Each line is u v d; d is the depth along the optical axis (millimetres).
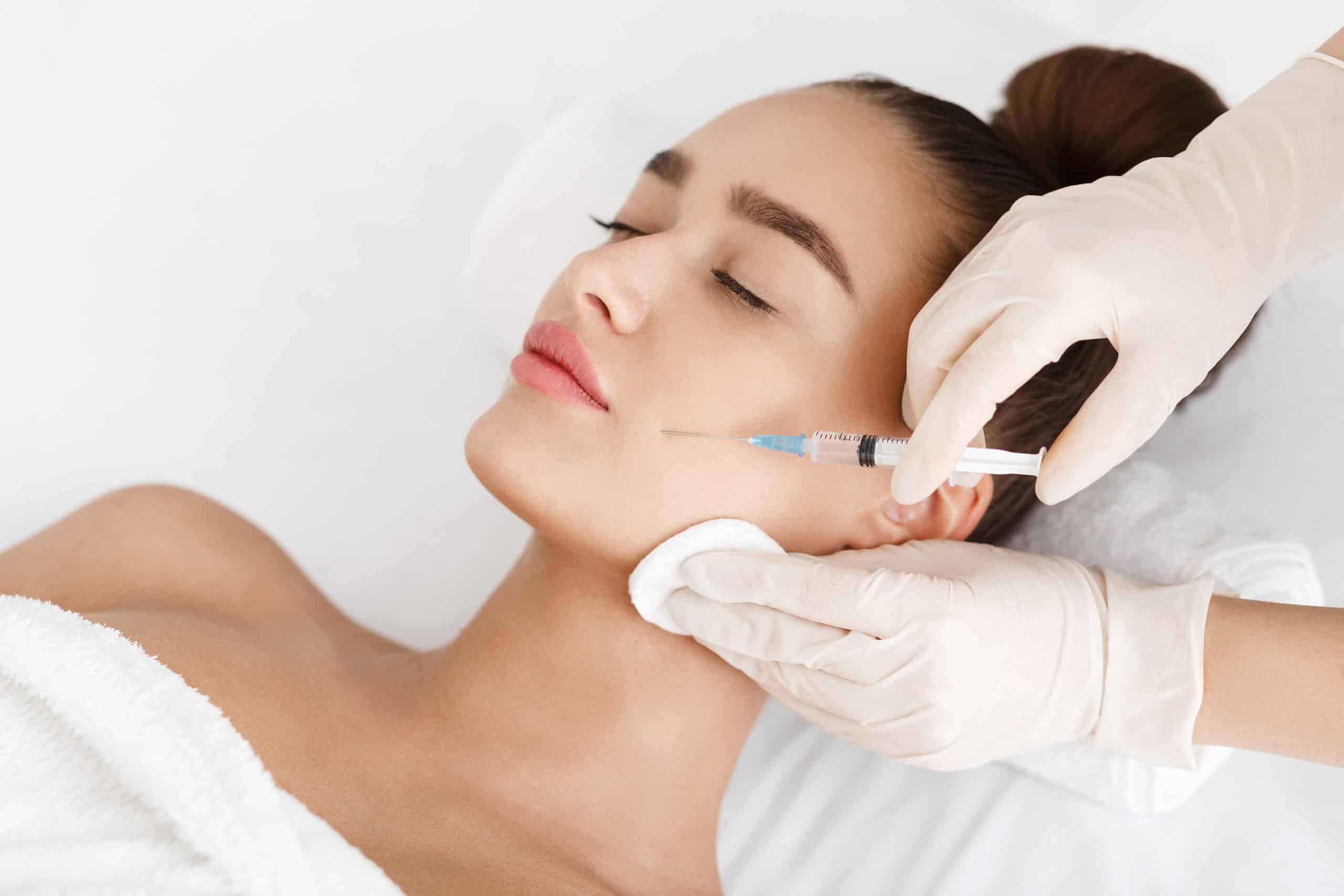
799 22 2143
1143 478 1700
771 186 1352
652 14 2176
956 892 1586
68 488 1994
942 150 1454
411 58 2182
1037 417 1528
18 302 2035
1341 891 1576
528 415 1302
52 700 1090
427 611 2021
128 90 2117
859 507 1429
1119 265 1209
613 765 1383
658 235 1346
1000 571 1327
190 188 2125
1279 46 1877
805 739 1794
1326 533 1763
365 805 1282
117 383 2045
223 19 2141
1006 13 2039
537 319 1442
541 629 1390
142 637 1369
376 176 2172
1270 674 1205
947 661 1244
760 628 1321
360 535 2059
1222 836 1630
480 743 1369
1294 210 1298
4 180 2066
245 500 2057
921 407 1331
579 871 1316
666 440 1282
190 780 1034
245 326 2105
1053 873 1601
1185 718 1215
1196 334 1231
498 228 2168
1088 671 1268
